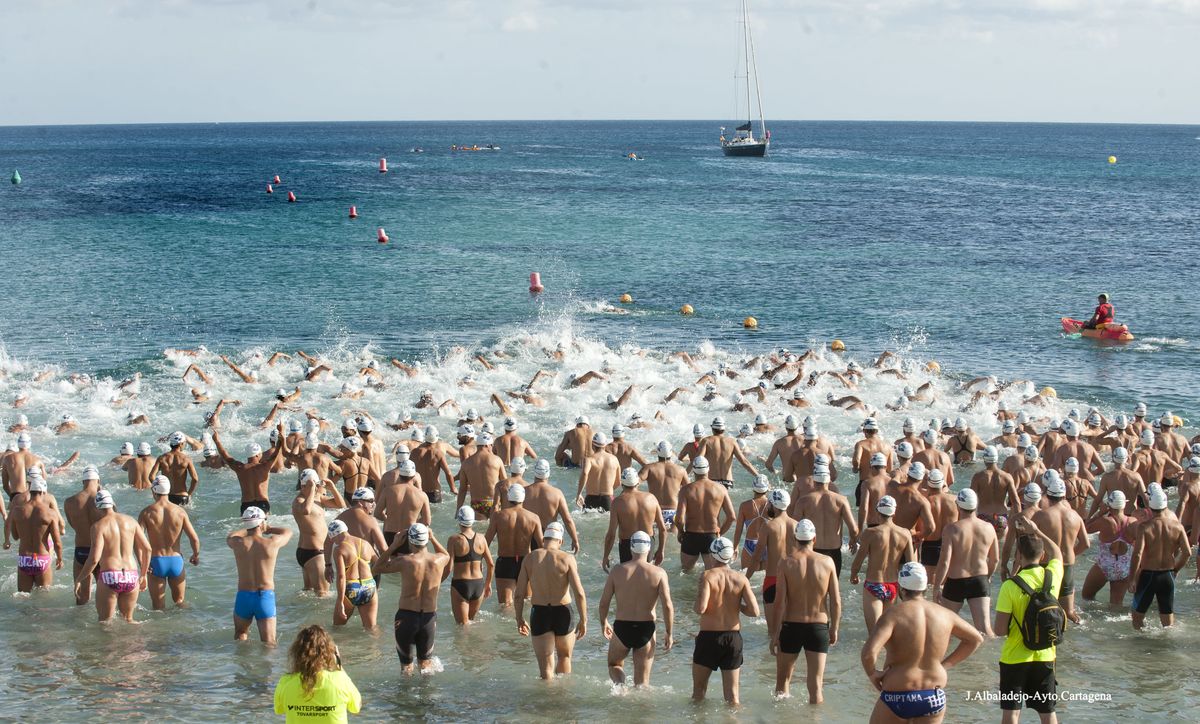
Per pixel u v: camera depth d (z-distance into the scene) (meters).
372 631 13.59
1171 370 31.84
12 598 14.55
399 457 15.80
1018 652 10.32
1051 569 10.44
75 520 14.29
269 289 44.41
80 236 60.84
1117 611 14.50
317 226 67.19
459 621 13.70
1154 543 13.45
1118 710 11.45
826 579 11.41
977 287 46.66
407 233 64.25
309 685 8.45
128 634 13.40
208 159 161.75
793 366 29.05
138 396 26.75
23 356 31.89
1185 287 46.75
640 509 14.65
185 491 18.53
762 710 11.44
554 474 20.97
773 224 70.94
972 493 13.19
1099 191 102.81
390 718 11.20
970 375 30.98
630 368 30.27
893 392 28.00
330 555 13.45
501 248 58.19
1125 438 20.36
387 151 195.00
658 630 13.81
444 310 40.59
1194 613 14.36
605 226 69.19
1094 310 41.12
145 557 13.87
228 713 11.20
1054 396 27.89
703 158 171.00
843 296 44.38
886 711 9.48
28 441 18.61
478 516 17.06
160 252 54.69
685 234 65.31
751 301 43.19
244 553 13.01
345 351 33.38
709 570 11.46
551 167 140.25
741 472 21.25
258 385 28.30
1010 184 112.44
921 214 78.25
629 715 11.30
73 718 11.02
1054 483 13.70
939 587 12.95
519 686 12.02
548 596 12.02
